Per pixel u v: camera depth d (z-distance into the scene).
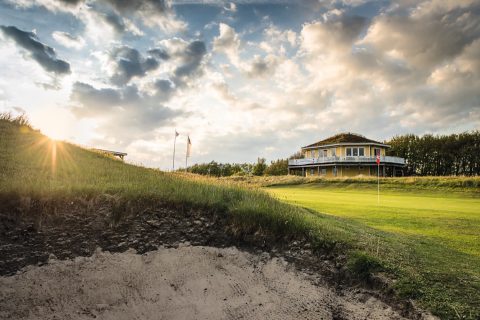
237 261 7.97
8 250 6.84
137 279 6.99
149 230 8.32
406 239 9.72
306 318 6.29
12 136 16.45
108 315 6.13
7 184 8.28
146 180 11.82
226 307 6.56
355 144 58.81
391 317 5.86
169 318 6.21
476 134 73.94
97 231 7.85
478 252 9.43
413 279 6.44
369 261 7.06
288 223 8.83
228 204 9.78
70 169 12.72
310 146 64.19
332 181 43.91
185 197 9.66
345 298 6.66
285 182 45.47
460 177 40.09
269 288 7.21
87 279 6.73
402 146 80.38
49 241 7.28
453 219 14.81
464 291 6.07
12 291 6.17
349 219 12.77
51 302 6.19
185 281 7.16
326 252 7.89
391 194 33.59
